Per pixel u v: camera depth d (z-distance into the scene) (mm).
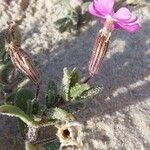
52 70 83
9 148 71
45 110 66
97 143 72
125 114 77
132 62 86
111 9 59
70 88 66
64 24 89
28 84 78
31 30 89
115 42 89
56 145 69
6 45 66
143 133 76
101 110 76
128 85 82
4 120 74
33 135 69
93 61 65
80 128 64
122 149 73
